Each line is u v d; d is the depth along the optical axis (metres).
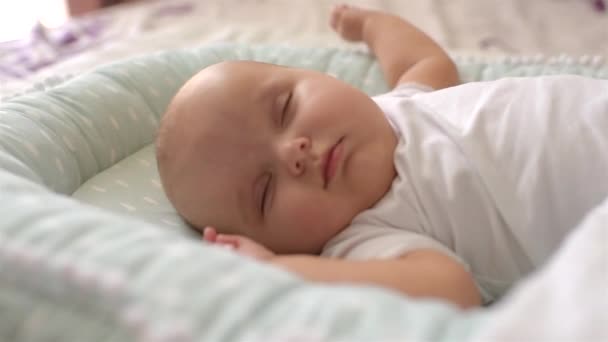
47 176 0.92
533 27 1.51
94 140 1.03
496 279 0.84
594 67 1.18
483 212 0.82
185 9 1.80
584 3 1.61
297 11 1.72
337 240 0.86
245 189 0.87
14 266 0.54
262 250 0.78
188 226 0.94
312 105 0.87
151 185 1.02
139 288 0.50
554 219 0.79
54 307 0.52
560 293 0.42
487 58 1.27
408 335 0.43
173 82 1.20
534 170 0.79
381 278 0.69
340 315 0.45
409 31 1.26
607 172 0.76
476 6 1.63
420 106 0.94
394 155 0.88
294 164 0.83
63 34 1.64
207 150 0.88
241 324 0.46
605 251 0.45
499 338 0.40
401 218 0.85
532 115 0.83
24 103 1.00
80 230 0.56
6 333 0.53
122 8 1.87
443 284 0.70
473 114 0.87
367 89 1.24
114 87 1.11
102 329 0.50
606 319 0.39
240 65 0.94
